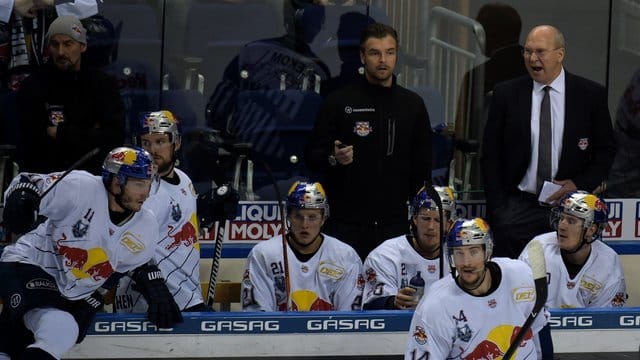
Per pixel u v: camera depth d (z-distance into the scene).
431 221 18.55
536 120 20.38
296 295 19.02
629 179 21.70
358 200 20.22
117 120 19.66
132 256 16.16
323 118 20.12
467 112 21.28
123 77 20.44
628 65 21.42
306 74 20.94
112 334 16.12
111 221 15.91
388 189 20.22
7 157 20.20
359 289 19.22
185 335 16.20
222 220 18.53
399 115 20.06
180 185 18.19
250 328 16.30
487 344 15.55
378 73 19.75
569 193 19.70
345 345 16.44
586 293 19.84
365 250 20.33
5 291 16.00
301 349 16.38
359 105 19.98
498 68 21.22
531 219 20.50
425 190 18.58
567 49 21.33
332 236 20.38
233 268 21.22
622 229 21.81
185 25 20.50
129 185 15.44
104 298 17.69
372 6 20.88
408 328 16.50
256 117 20.92
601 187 21.66
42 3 20.09
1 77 20.22
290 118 21.00
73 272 15.92
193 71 20.64
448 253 15.33
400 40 20.97
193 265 18.25
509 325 15.57
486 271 15.50
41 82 19.41
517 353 15.70
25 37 20.19
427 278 18.95
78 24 19.30
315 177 21.22
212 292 18.55
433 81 21.14
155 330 16.14
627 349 16.89
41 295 15.84
